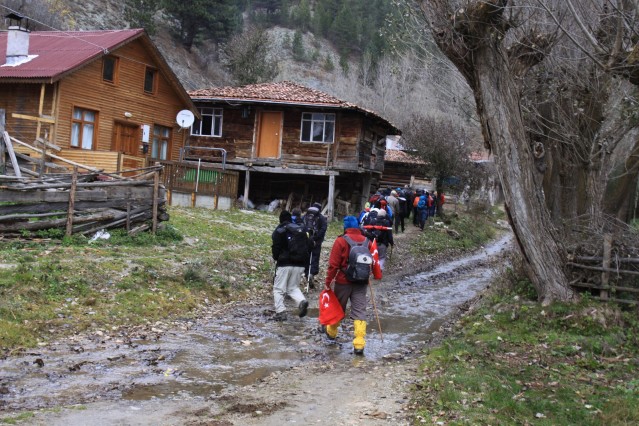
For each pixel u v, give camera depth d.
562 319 9.70
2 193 12.22
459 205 40.03
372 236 15.77
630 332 9.45
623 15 8.88
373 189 35.09
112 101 26.30
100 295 10.27
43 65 24.05
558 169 12.31
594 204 12.09
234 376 7.59
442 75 14.95
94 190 13.77
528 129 11.45
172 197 24.08
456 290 15.72
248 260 15.29
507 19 9.77
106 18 57.88
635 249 10.16
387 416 6.30
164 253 13.88
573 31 10.77
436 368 8.02
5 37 29.12
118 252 12.93
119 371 7.41
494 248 28.84
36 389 6.57
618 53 8.73
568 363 8.34
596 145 12.05
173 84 29.14
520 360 8.38
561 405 6.69
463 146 32.84
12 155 16.69
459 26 9.73
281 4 98.75
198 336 9.41
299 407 6.53
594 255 10.35
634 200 13.95
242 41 51.41
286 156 29.16
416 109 39.84
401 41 12.04
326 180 31.12
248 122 29.73
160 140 29.52
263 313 11.34
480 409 6.44
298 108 28.92
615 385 7.49
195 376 7.47
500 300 11.09
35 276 9.95
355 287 9.21
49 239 12.73
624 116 11.70
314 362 8.45
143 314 10.12
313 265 13.81
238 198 29.75
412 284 16.27
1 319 8.44
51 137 23.67
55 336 8.57
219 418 6.07
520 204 10.23
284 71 80.81
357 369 8.18
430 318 12.05
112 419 5.84
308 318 11.25
